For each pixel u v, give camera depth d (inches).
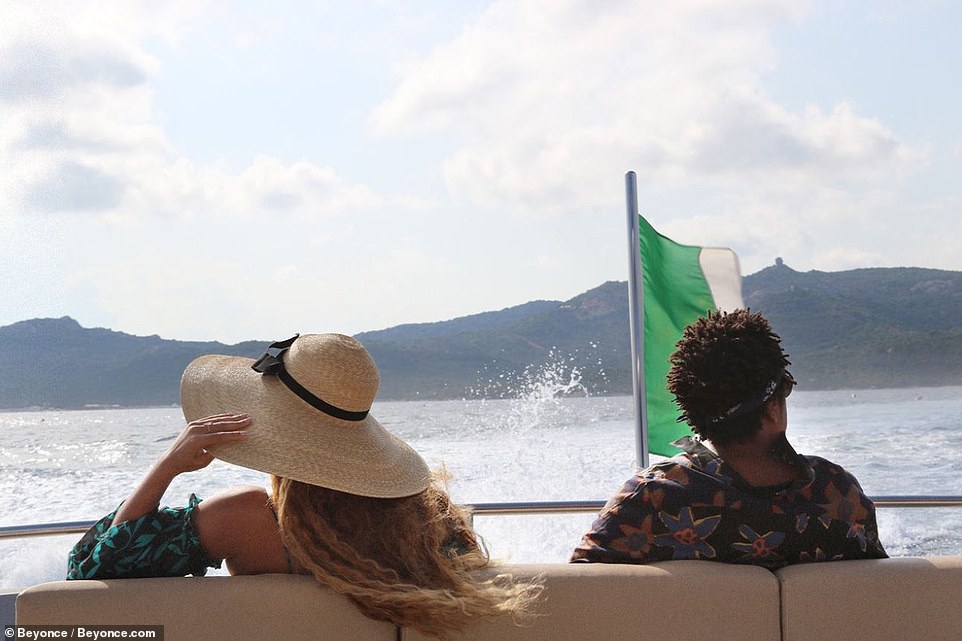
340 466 55.6
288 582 53.8
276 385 58.7
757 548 59.3
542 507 99.7
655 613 54.9
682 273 147.2
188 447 55.4
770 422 59.6
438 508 60.1
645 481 60.7
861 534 60.6
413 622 52.4
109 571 54.2
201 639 52.3
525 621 54.7
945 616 55.2
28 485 580.7
